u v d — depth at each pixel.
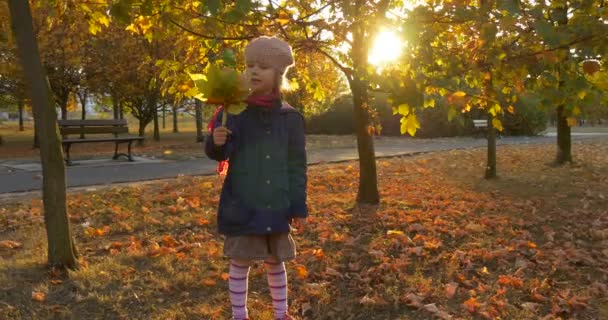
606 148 15.91
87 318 3.23
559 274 4.17
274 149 2.62
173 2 4.57
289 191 2.67
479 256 4.50
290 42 5.39
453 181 8.78
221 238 5.11
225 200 2.63
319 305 3.49
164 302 3.50
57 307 3.34
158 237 5.05
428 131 23.39
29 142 22.34
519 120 23.94
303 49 5.75
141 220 5.63
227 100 2.41
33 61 3.81
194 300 3.55
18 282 3.67
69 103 22.67
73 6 5.08
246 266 2.83
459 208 6.39
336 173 9.46
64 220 4.00
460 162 11.84
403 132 3.46
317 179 8.68
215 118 2.63
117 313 3.31
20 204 6.45
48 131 3.92
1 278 3.69
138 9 4.89
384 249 4.67
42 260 4.12
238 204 2.59
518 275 4.07
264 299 3.60
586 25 3.17
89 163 11.55
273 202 2.59
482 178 9.14
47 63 15.87
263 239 2.65
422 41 3.68
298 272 4.03
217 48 5.46
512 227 5.57
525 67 3.36
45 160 3.91
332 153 14.38
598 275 4.16
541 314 3.43
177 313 3.31
